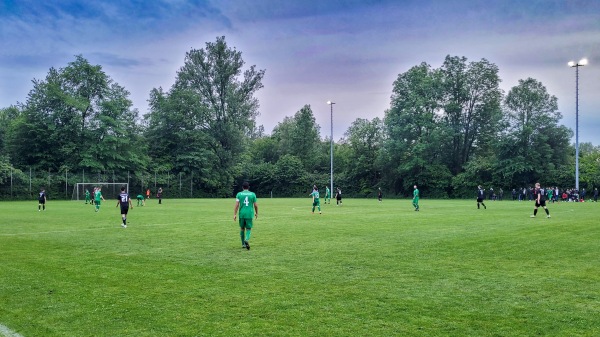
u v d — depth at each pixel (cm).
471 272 1022
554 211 3297
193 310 733
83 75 7206
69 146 6956
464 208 3869
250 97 8494
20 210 3600
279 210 3572
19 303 778
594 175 6594
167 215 2981
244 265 1117
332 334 622
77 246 1462
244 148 8700
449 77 7988
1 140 7469
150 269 1067
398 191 8362
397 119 7881
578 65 5703
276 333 627
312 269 1063
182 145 8194
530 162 7019
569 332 629
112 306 757
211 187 8425
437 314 708
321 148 10894
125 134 7388
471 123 8200
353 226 2128
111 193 7062
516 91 7219
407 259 1193
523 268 1066
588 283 912
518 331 632
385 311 724
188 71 8150
